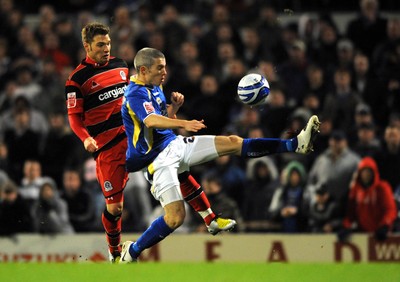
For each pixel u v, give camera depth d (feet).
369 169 128.26
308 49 177.78
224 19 187.32
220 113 161.48
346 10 201.46
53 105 174.50
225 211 132.98
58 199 138.62
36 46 194.29
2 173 145.69
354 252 126.72
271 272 88.89
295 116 151.02
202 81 165.07
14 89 179.93
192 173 147.54
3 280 84.02
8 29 201.16
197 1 204.54
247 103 87.56
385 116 162.20
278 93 156.35
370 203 128.26
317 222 131.85
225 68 176.96
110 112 97.40
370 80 164.76
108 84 97.40
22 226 137.28
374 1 182.19
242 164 147.95
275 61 178.19
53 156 159.12
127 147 94.38
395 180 139.54
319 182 136.46
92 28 96.27
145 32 186.29
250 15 191.42
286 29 183.32
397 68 168.04
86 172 147.74
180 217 86.53
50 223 137.18
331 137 138.31
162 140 88.07
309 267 92.58
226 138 87.15
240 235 129.29
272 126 153.79
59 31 194.49
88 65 97.30
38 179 147.95
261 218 137.90
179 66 175.01
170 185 86.79
